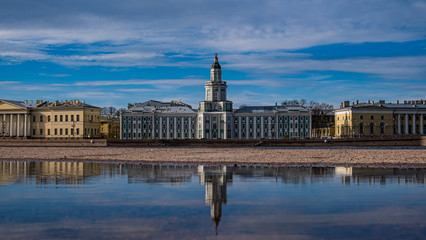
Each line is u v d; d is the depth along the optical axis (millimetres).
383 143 144000
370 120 173250
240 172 61312
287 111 173750
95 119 188375
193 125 178500
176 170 64688
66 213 33969
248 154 105938
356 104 182500
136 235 28250
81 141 146250
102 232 28938
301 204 37000
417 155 98250
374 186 46812
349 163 73438
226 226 30188
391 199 39125
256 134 174500
